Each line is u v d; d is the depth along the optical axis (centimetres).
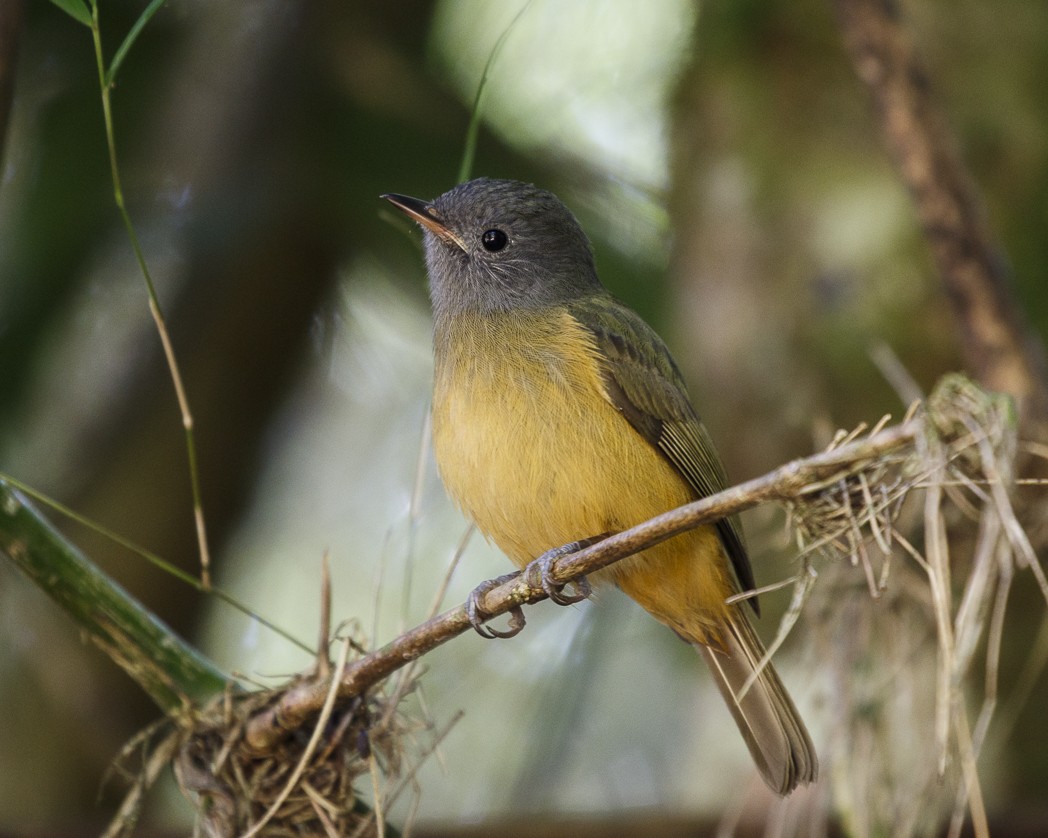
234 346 1161
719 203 1055
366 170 1155
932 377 984
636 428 816
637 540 585
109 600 670
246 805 667
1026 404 809
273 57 1145
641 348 848
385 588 1206
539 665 1178
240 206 1125
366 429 1248
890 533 562
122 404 1145
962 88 1039
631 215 1159
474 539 1210
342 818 668
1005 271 844
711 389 1037
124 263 1152
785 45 1066
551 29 1170
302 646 673
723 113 1073
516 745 1154
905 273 996
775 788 791
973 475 577
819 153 1038
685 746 1124
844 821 772
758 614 850
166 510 1138
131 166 1134
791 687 888
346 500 1238
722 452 1024
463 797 1140
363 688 633
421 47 1184
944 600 551
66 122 1124
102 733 1081
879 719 784
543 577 681
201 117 1141
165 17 1152
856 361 993
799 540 592
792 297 1016
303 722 660
